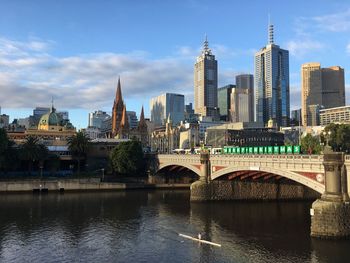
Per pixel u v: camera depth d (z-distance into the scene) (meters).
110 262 58.38
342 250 60.69
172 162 145.25
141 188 152.12
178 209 101.44
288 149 102.69
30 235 74.00
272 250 62.38
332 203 66.06
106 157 189.38
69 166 190.25
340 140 149.00
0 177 153.75
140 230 77.81
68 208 103.25
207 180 115.56
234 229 77.69
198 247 65.31
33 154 155.12
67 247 66.19
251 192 117.69
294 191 119.75
